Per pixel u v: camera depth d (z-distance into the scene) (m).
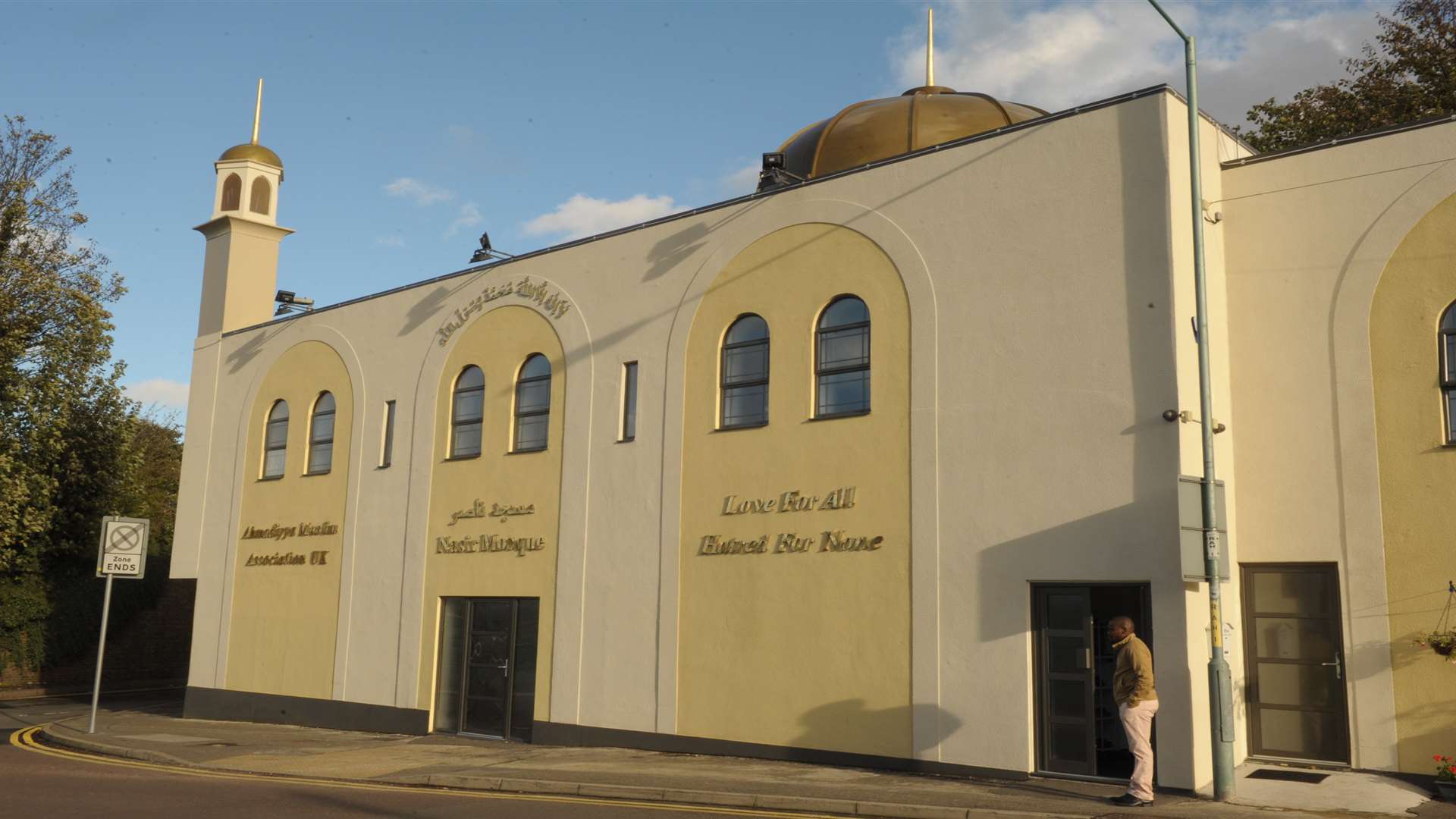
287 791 13.19
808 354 15.84
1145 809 11.03
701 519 16.64
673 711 16.50
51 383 30.58
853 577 14.88
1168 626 12.31
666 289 17.77
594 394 18.47
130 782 13.92
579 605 17.97
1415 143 13.16
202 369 26.55
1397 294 13.07
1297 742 13.22
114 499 34.75
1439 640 11.97
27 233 31.11
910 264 14.98
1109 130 13.48
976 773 13.40
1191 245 13.12
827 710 14.87
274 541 23.72
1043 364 13.62
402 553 20.97
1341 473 13.18
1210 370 13.41
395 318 22.19
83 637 32.72
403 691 20.34
